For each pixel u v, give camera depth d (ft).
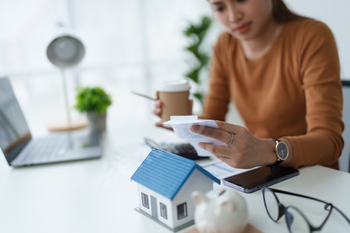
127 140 3.75
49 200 2.21
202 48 10.94
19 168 3.02
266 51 3.80
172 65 11.32
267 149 2.31
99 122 4.42
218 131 2.04
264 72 3.88
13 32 9.23
